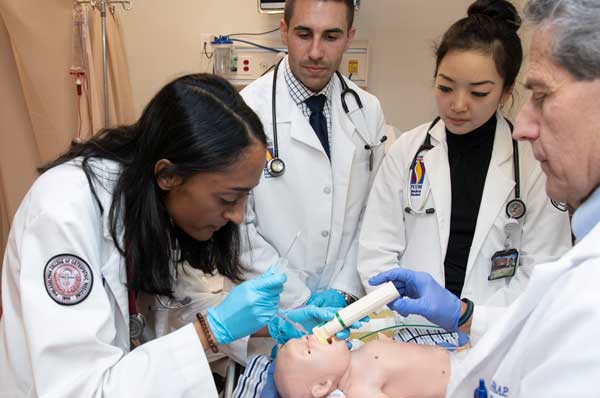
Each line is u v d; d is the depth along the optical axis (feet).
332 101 5.04
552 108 1.89
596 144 1.84
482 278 4.37
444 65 3.98
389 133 6.84
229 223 3.54
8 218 7.58
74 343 2.60
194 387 2.77
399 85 8.07
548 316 1.87
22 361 2.90
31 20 6.58
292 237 4.83
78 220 2.70
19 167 7.36
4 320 2.94
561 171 1.98
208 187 2.74
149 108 2.83
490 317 3.38
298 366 3.12
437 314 3.34
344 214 4.94
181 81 2.80
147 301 3.55
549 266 2.07
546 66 1.89
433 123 4.72
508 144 4.40
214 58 7.91
